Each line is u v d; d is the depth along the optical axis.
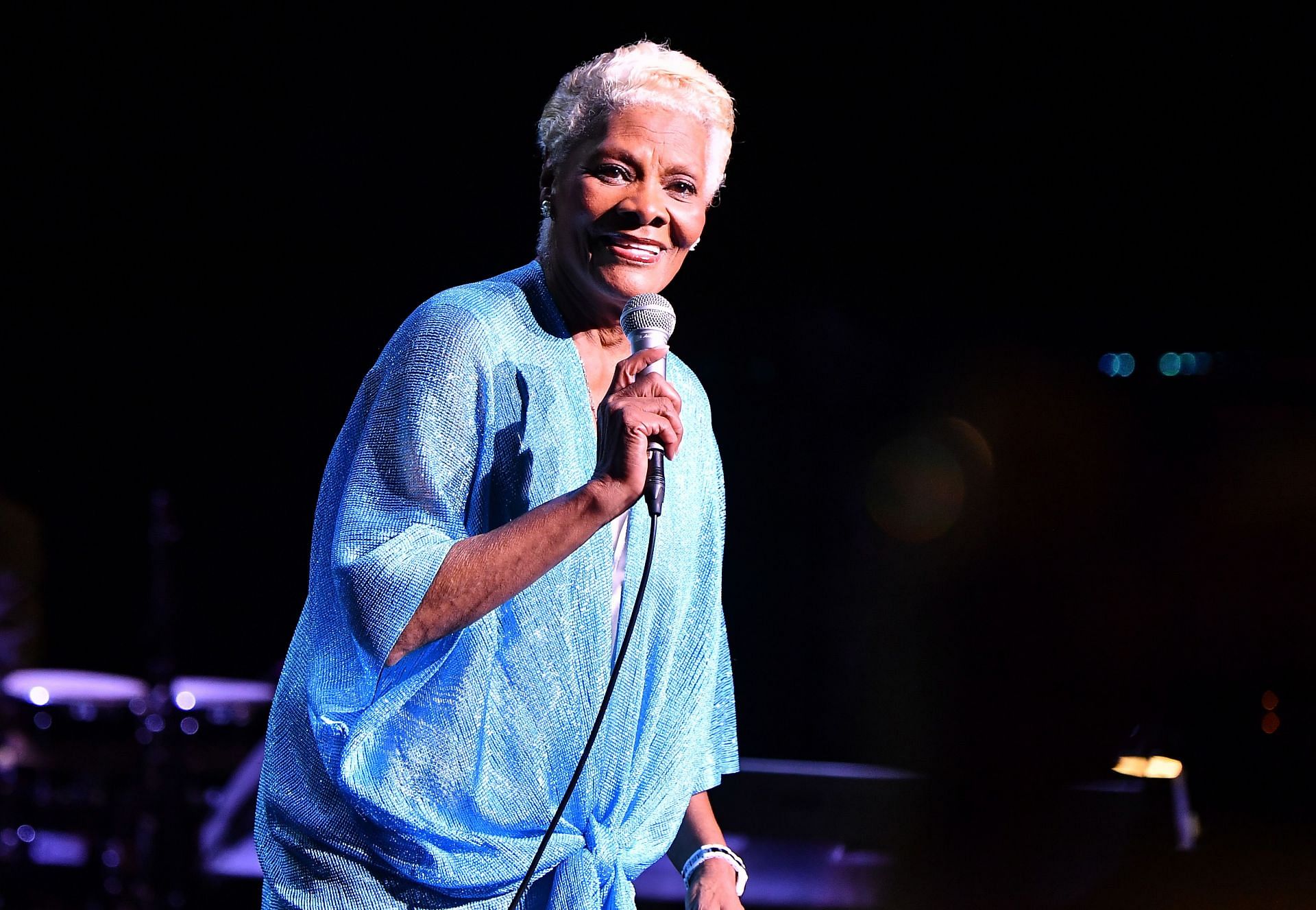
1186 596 25.34
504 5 15.98
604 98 4.80
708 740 5.77
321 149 18.20
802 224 19.09
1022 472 25.27
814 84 16.67
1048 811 14.89
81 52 17.00
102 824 17.23
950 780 15.45
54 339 25.56
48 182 19.12
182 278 22.77
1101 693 25.06
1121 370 24.27
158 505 20.22
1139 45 15.76
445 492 4.51
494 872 4.67
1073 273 20.97
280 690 4.88
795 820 15.57
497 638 4.64
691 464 5.33
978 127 17.05
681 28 15.99
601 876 4.86
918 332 24.44
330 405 25.47
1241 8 15.09
